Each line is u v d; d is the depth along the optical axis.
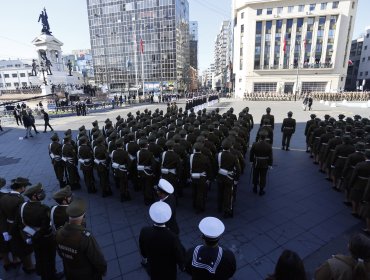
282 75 54.72
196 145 5.91
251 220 5.86
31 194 3.68
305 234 5.28
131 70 82.75
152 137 7.32
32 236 3.70
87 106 31.70
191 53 138.25
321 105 33.72
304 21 51.84
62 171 7.85
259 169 6.98
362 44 70.62
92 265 2.92
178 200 6.98
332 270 2.33
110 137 8.27
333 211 6.24
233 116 13.12
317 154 9.63
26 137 16.19
